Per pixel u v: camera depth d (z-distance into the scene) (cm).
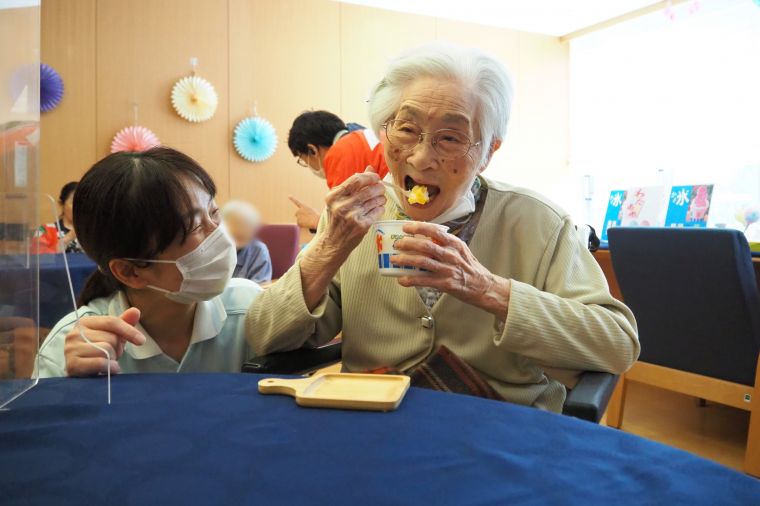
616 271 229
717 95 457
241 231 111
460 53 107
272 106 463
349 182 102
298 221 307
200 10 436
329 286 125
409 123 106
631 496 48
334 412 68
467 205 117
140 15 416
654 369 225
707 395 208
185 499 48
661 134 502
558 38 580
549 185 584
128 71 414
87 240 92
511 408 69
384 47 502
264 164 461
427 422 64
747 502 47
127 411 69
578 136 583
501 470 53
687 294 206
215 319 113
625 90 533
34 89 78
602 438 60
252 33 454
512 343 94
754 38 432
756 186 428
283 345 111
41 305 93
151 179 89
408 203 113
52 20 392
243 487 50
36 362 80
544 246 114
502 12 520
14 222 76
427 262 89
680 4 477
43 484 51
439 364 107
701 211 315
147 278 96
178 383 80
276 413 68
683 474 52
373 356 118
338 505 47
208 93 436
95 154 407
